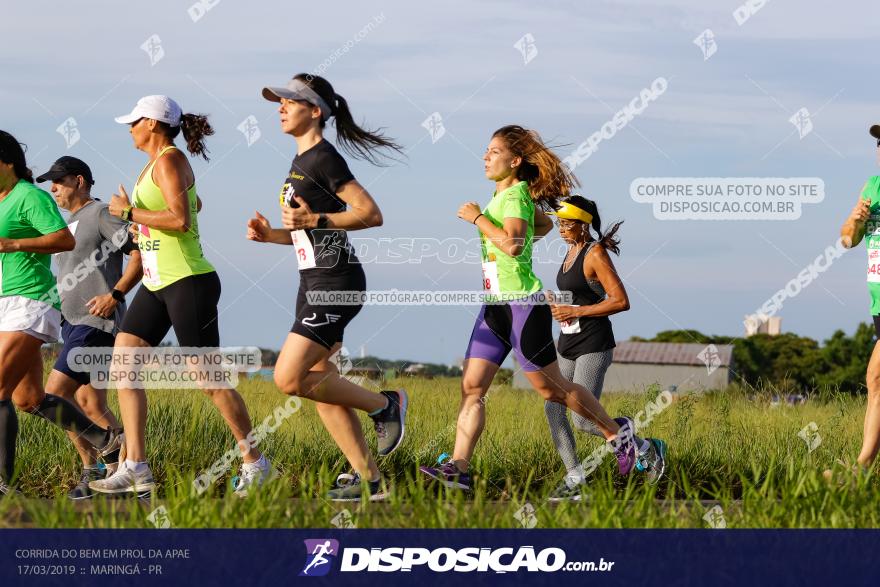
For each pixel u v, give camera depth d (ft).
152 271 43.55
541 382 45.73
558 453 48.60
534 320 45.01
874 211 48.11
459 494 37.60
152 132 44.47
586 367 47.42
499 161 46.29
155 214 42.55
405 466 51.47
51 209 44.19
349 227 41.88
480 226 44.91
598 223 47.93
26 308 43.86
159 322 44.11
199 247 44.37
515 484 48.11
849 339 319.06
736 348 288.10
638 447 46.83
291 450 50.93
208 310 43.86
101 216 48.73
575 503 37.63
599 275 47.03
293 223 41.19
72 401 47.21
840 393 65.72
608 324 48.03
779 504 37.22
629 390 64.64
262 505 35.06
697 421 57.57
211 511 34.78
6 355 43.57
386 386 60.80
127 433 43.78
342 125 44.98
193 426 51.75
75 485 47.50
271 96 43.75
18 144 44.68
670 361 226.58
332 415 44.09
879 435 46.62
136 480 43.27
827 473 42.75
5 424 43.86
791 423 58.39
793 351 310.86
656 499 42.45
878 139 47.91
